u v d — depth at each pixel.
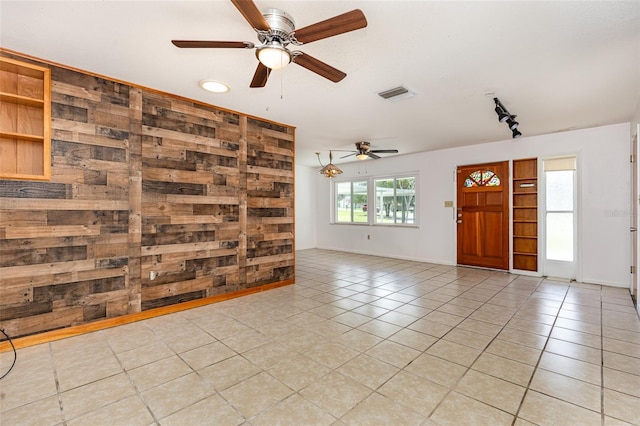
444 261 6.25
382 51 2.41
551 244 5.02
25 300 2.54
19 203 2.51
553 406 1.78
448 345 2.58
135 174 3.08
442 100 3.46
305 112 3.91
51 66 2.62
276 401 1.83
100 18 2.00
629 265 4.31
